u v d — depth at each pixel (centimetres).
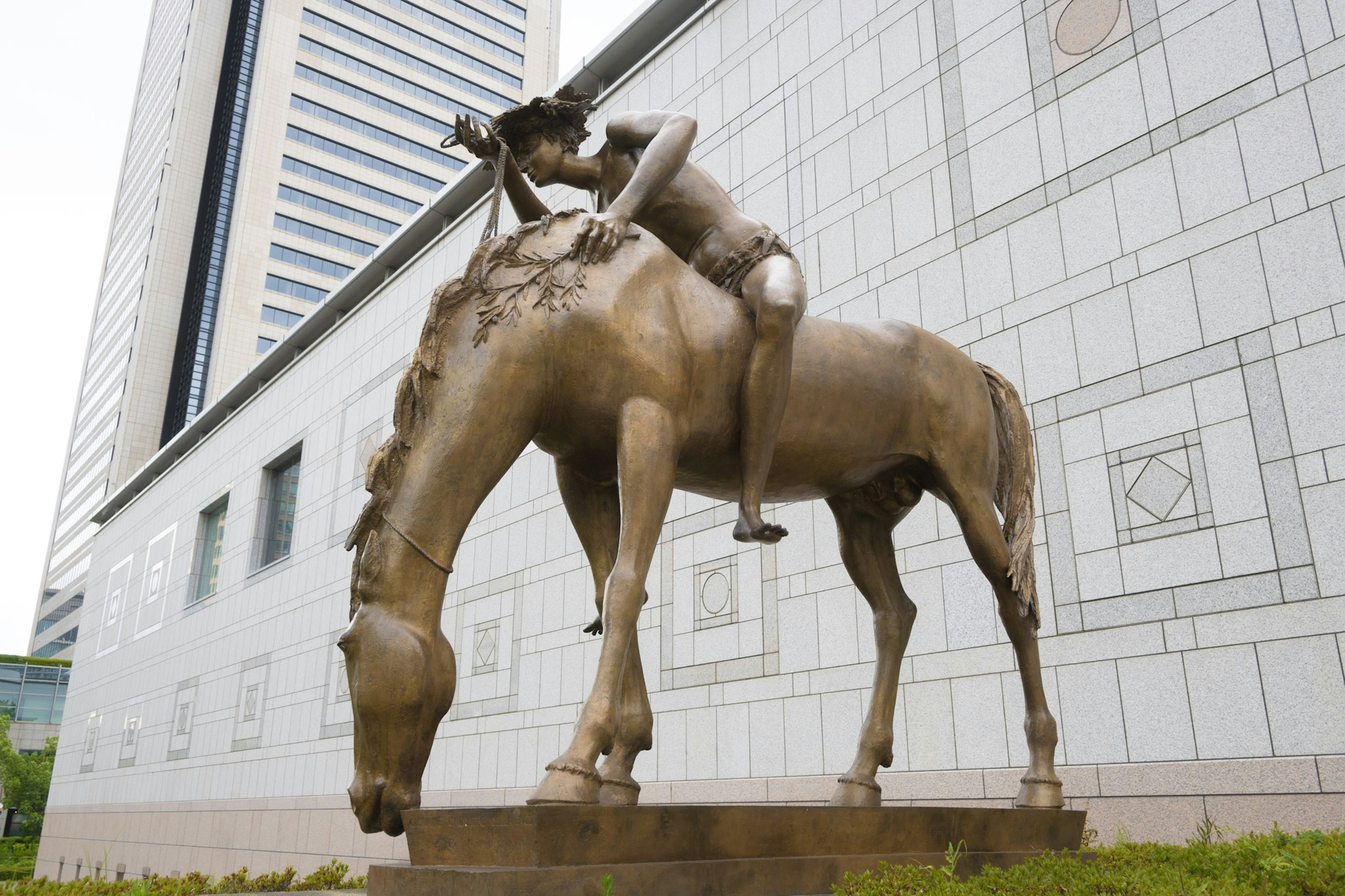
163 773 2094
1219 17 674
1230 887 290
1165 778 579
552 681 1109
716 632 896
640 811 235
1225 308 627
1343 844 334
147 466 2742
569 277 290
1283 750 537
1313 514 557
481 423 271
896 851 298
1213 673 575
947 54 855
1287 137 622
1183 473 620
